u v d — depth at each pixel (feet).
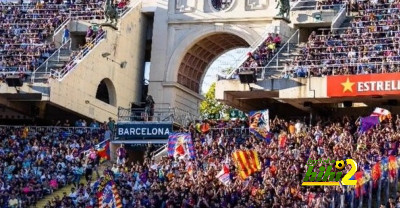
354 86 449.89
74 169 460.14
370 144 406.21
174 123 506.89
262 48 509.76
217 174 410.52
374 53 476.13
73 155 473.26
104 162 484.33
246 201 379.76
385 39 484.74
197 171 422.82
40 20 585.22
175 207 391.86
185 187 400.47
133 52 584.40
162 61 577.84
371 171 361.51
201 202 385.91
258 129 448.24
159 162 447.83
